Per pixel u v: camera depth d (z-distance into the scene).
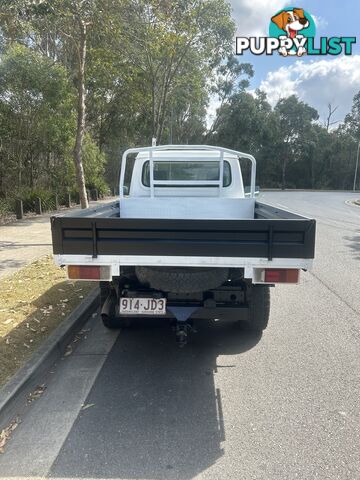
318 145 69.19
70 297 5.59
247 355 4.25
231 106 50.19
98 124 32.31
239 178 6.22
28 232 11.57
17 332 4.33
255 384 3.65
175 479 2.49
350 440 2.84
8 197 16.81
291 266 3.31
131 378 3.78
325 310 5.65
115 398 3.43
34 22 9.97
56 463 2.63
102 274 3.42
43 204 17.42
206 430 2.98
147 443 2.83
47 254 8.41
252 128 51.31
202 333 4.87
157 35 12.53
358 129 68.88
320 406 3.28
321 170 70.50
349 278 7.40
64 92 17.14
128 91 23.52
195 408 3.27
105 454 2.72
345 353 4.27
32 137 18.33
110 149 38.22
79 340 4.66
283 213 3.97
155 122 20.14
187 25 13.57
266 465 2.60
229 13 18.09
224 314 3.99
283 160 69.38
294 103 67.56
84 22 9.95
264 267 3.33
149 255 3.37
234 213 5.22
